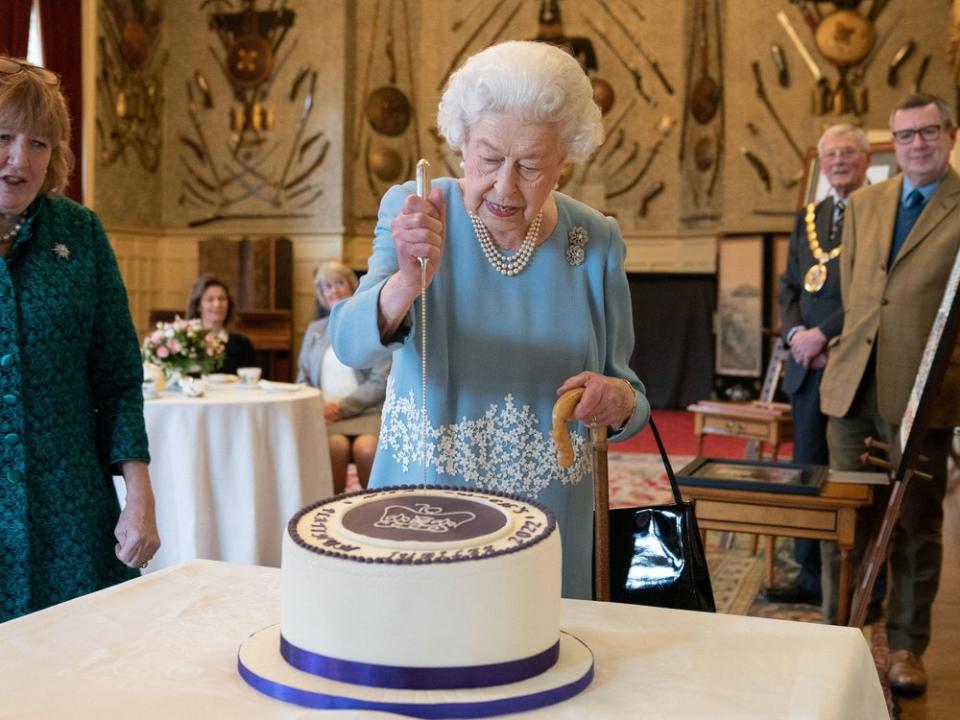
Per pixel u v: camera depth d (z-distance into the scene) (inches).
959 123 346.9
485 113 58.8
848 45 401.4
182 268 472.4
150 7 456.1
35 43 382.0
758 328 385.1
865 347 133.5
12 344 72.2
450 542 41.4
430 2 472.4
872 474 128.3
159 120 467.8
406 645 39.9
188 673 43.9
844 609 117.6
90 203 419.2
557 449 61.6
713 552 191.5
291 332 436.1
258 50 462.0
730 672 44.8
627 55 459.5
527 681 41.4
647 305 409.7
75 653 46.5
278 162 463.2
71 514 74.9
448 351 67.1
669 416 395.2
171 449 145.8
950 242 126.2
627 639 49.1
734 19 420.8
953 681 127.3
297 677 41.2
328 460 166.1
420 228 55.0
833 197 164.6
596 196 465.7
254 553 148.1
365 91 466.3
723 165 427.8
